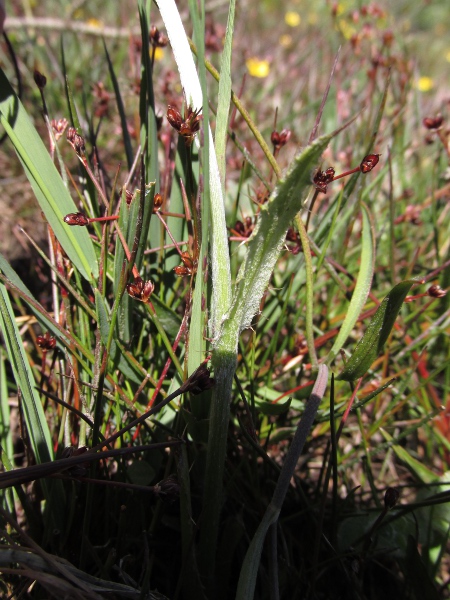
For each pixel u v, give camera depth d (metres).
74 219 0.14
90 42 0.41
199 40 0.10
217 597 0.14
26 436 0.17
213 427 0.12
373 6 0.37
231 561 0.15
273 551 0.13
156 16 0.40
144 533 0.13
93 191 0.18
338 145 0.31
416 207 0.24
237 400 0.17
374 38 0.39
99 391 0.13
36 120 0.31
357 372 0.15
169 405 0.16
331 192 0.27
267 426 0.18
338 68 0.34
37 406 0.15
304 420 0.12
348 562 0.15
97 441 0.14
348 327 0.15
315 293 0.24
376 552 0.15
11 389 0.20
